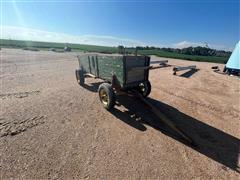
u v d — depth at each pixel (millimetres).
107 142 3951
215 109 6227
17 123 4648
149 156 3525
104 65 6211
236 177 3092
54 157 3387
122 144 3898
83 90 7879
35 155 3428
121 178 2938
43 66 15008
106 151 3625
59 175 2953
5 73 11211
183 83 10227
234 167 3336
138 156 3510
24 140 3912
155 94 7781
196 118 5445
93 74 7312
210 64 23578
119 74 5469
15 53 27844
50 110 5574
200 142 4121
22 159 3307
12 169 3057
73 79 10148
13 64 15461
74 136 4145
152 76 12289
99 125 4734
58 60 20359
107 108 5613
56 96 6945
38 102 6230
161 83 10047
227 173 3178
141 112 5695
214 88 9266
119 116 5336
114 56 5500
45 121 4828
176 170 3178
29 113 5289
